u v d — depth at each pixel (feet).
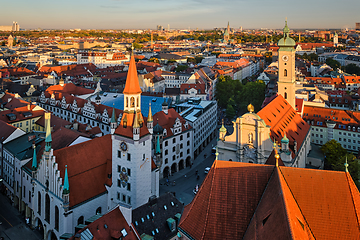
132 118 266.16
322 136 488.02
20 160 310.04
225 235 162.30
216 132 595.47
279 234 132.57
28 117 456.04
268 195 160.45
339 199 158.10
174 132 409.69
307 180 164.45
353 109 571.69
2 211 317.83
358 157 411.54
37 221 291.17
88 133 384.47
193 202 178.60
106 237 196.13
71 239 193.77
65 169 239.50
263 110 334.85
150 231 222.07
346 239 150.10
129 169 264.72
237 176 172.76
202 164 451.12
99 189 274.77
